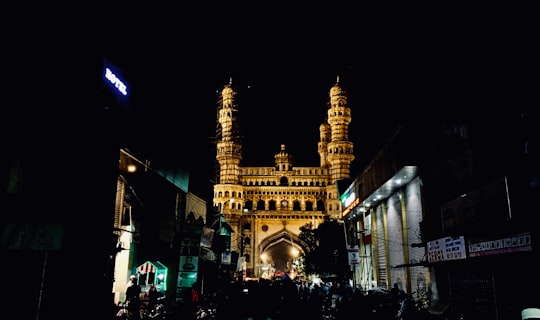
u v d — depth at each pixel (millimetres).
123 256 16641
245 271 66875
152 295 14469
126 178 16672
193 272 19797
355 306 13945
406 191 23312
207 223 31969
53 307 11445
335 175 76438
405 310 12328
